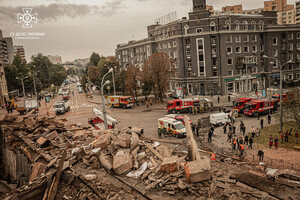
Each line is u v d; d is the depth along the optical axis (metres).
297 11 109.12
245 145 22.42
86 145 10.58
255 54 57.97
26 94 90.56
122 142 9.19
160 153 8.77
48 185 6.97
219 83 54.00
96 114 29.61
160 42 63.81
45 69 111.56
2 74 63.66
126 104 46.62
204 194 6.23
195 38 53.91
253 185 6.70
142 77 50.62
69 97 80.31
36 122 16.14
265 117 33.66
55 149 10.71
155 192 6.44
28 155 10.41
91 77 86.12
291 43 61.75
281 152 19.97
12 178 11.91
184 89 55.69
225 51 53.78
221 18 52.75
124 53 84.00
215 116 30.12
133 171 7.59
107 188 6.89
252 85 58.34
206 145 23.06
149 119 35.81
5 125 15.98
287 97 30.75
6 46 122.56
